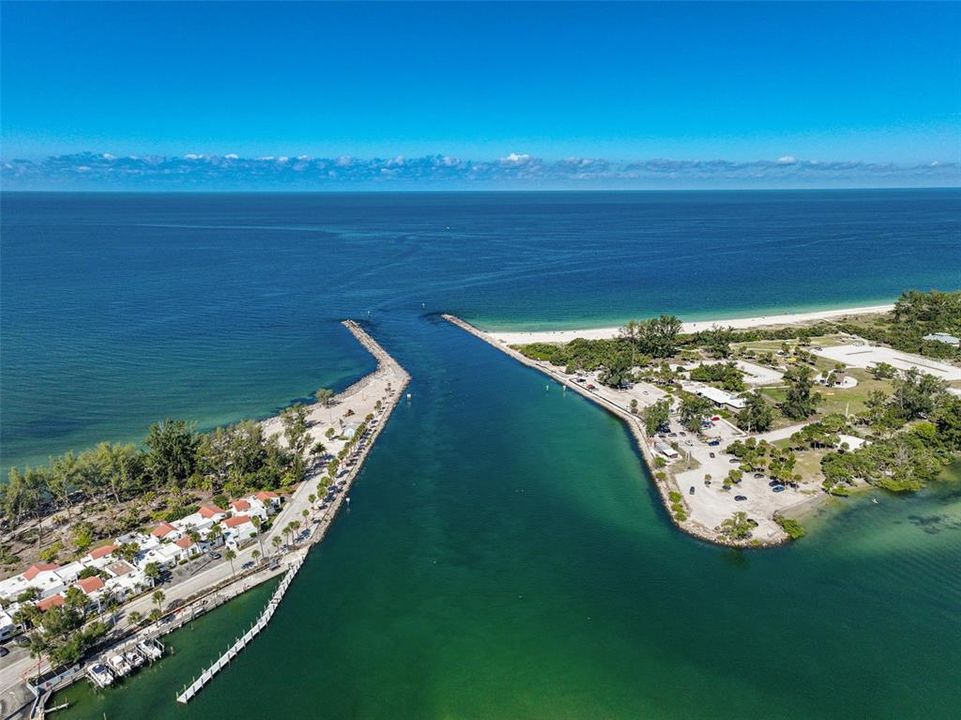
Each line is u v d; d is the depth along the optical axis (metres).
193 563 114.50
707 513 130.62
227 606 106.00
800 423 173.38
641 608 105.44
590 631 100.62
